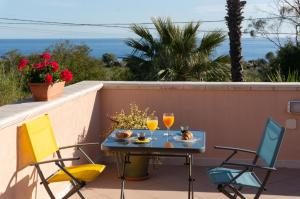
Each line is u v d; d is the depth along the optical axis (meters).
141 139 3.92
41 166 3.98
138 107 5.85
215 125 5.73
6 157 3.35
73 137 4.89
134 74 9.59
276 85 5.51
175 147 3.71
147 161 5.16
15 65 6.27
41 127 3.76
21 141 3.58
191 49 9.25
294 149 5.61
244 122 5.67
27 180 3.72
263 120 5.63
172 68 9.16
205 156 5.79
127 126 5.23
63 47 11.73
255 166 3.53
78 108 5.05
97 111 5.81
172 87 5.71
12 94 5.57
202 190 4.82
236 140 5.71
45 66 4.29
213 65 9.33
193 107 5.74
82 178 3.72
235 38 9.51
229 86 5.59
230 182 3.59
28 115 3.64
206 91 5.69
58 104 4.31
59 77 4.46
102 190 4.82
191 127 5.77
